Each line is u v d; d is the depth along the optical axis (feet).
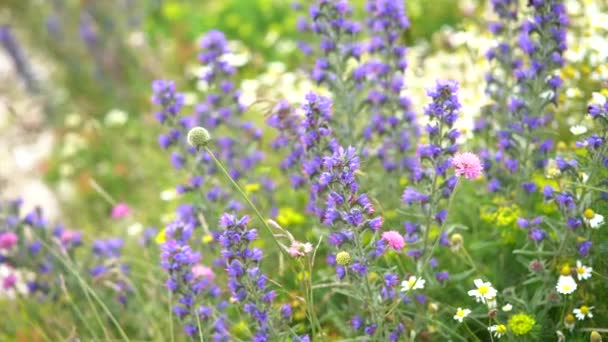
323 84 6.89
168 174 8.50
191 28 12.69
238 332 6.68
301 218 7.02
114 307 7.07
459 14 10.16
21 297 7.19
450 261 6.55
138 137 9.92
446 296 6.36
